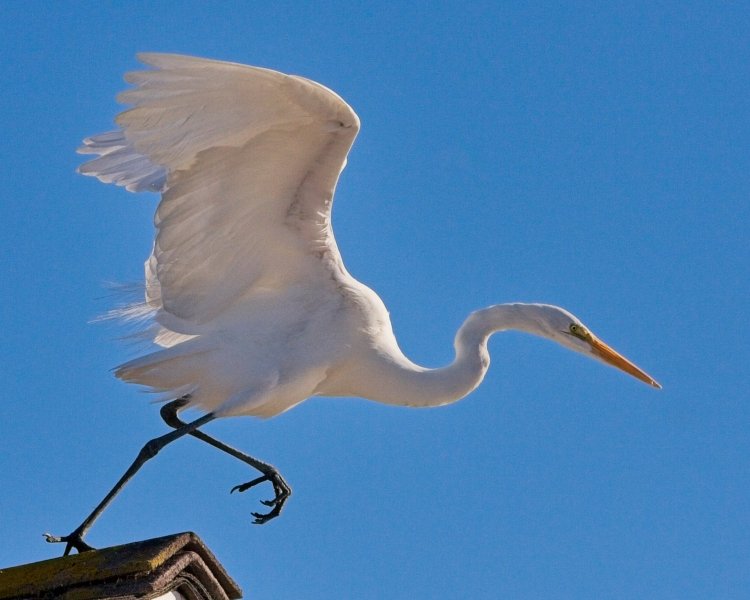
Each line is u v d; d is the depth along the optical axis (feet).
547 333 44.52
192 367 39.19
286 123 35.50
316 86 34.17
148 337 42.80
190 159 35.68
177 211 36.86
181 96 34.01
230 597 32.89
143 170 43.98
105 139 43.78
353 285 40.83
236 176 36.76
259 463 42.88
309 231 38.93
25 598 30.60
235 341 39.40
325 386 41.81
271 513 42.86
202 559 31.94
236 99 34.47
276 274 39.96
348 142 36.24
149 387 39.73
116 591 29.73
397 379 41.75
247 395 38.78
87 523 37.04
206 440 42.32
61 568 30.86
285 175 37.22
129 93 33.50
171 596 31.35
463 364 43.09
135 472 37.96
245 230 38.32
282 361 39.47
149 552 30.48
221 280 39.19
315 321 40.24
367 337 41.06
